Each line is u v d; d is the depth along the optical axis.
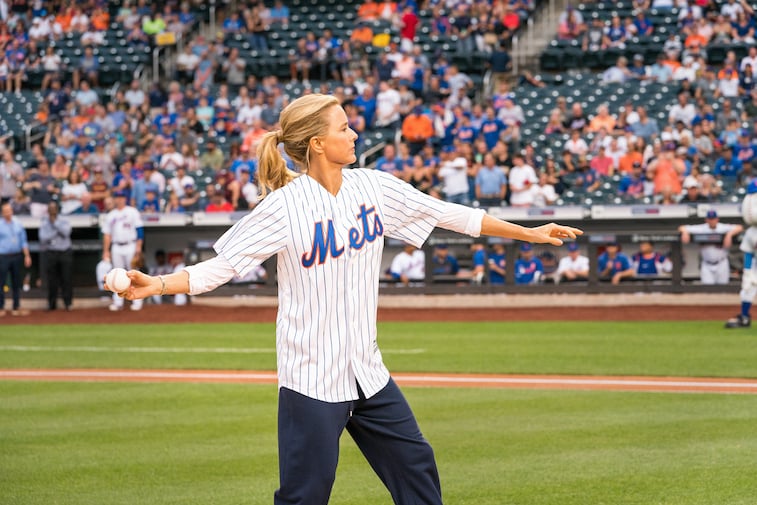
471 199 26.52
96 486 8.98
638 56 31.78
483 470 9.29
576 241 24.62
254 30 36.09
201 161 29.38
